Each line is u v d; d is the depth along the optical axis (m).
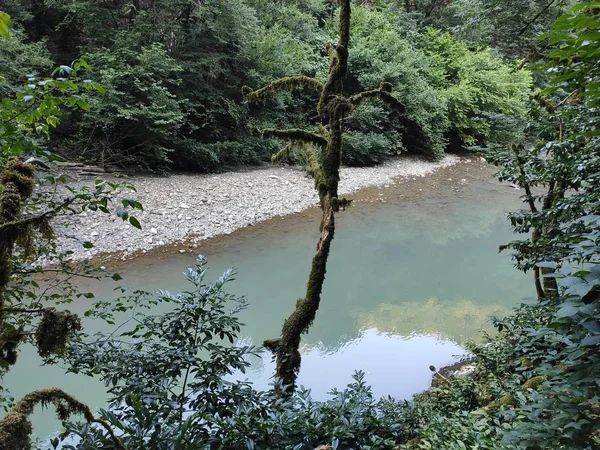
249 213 10.36
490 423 2.44
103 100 10.16
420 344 5.46
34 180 1.46
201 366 2.35
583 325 1.03
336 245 9.43
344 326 6.04
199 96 13.06
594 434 1.27
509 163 3.66
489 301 6.86
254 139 14.36
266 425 2.10
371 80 16.58
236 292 6.89
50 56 10.93
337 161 3.49
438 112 17.14
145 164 11.78
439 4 21.69
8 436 1.05
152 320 2.45
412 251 9.24
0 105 1.66
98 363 2.17
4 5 10.91
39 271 1.87
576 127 2.77
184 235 8.74
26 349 4.73
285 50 15.38
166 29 12.32
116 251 7.63
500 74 17.61
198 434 1.98
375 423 2.57
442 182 15.11
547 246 3.03
